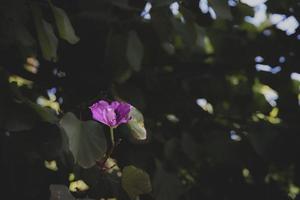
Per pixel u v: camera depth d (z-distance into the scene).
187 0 2.01
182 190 1.88
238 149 2.00
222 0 1.82
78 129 1.56
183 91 2.24
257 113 2.24
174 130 2.09
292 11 2.13
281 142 1.99
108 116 1.57
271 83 2.21
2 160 1.71
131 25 2.01
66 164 1.68
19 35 1.79
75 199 1.57
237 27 2.31
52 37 1.75
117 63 1.96
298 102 2.20
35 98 2.01
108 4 2.00
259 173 2.04
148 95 2.20
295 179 2.15
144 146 1.97
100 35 2.04
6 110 1.59
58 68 2.10
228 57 2.26
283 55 2.21
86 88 2.03
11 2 1.75
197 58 2.31
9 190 1.73
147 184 1.60
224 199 2.04
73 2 2.05
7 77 1.62
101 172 1.64
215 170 2.04
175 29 1.99
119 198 1.64
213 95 2.26
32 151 1.66
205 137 2.03
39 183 1.75
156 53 2.22
